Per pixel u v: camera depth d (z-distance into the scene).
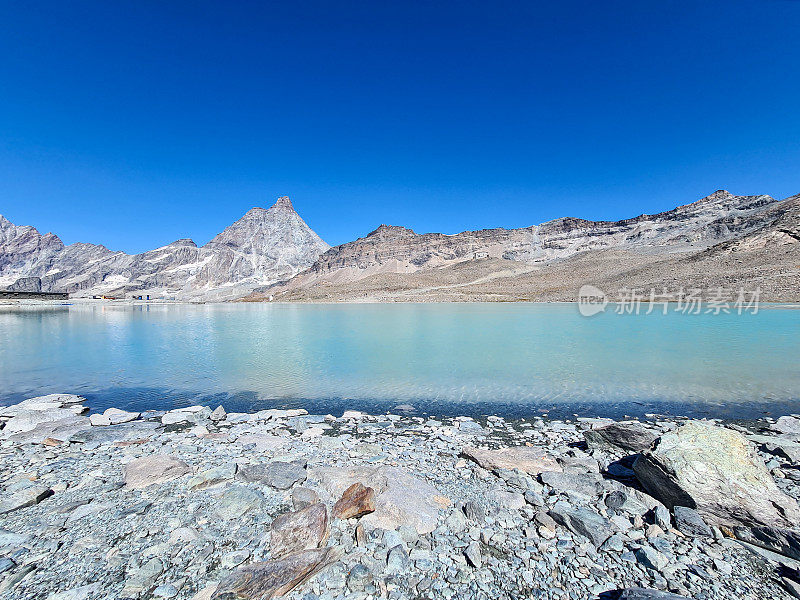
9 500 5.14
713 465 4.88
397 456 6.99
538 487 5.61
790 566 3.83
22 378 14.41
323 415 9.88
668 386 11.98
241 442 7.77
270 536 4.27
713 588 3.57
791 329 25.73
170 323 43.72
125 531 4.55
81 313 72.00
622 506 4.96
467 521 4.73
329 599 3.51
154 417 9.91
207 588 3.61
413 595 3.56
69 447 7.70
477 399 11.10
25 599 3.48
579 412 9.92
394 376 13.90
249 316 57.66
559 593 3.57
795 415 9.39
